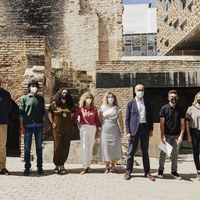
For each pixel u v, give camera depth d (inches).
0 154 344.2
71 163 428.1
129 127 338.0
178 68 645.9
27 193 270.5
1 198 254.8
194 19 871.1
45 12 834.8
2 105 343.6
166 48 1290.6
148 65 646.5
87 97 364.8
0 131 343.0
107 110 361.1
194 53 963.3
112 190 285.7
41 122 354.3
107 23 842.2
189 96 660.1
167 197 266.8
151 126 341.4
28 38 502.0
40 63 499.5
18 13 836.0
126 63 646.5
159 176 342.6
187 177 350.9
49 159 435.2
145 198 262.5
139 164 450.3
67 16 831.7
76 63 823.7
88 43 824.9
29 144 349.4
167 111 342.3
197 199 262.7
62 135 355.3
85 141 358.9
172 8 1152.2
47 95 521.0
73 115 366.6
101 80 645.9
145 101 342.0
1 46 519.2
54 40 829.2
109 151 355.3
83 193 274.2
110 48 840.3
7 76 517.3
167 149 331.6
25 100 353.4
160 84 643.5
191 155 527.5
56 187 293.0
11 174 349.4
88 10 841.5
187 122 349.7
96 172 366.0
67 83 642.8
